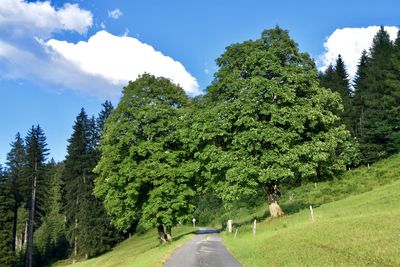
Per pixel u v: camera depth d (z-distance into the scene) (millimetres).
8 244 67750
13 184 78000
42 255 78062
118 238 73312
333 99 37531
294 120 33562
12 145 87562
